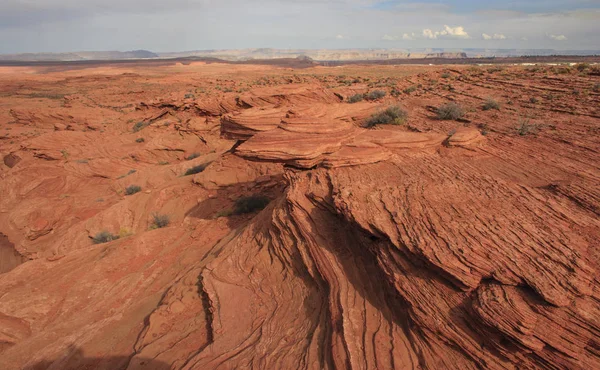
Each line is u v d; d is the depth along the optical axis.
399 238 6.96
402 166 10.67
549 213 7.35
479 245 6.30
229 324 8.43
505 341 5.32
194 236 14.66
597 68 29.08
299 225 9.14
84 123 53.06
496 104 21.88
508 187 8.70
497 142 14.63
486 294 5.61
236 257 10.74
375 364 5.85
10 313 11.61
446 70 42.66
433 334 5.89
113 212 20.64
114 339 9.74
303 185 10.32
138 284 12.26
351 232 8.44
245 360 7.08
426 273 6.42
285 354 6.84
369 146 11.55
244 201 16.73
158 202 20.27
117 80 108.00
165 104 47.59
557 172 11.20
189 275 11.21
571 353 4.84
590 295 5.25
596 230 6.75
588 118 17.33
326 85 51.50
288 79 68.06
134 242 14.85
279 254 9.59
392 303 6.79
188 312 9.69
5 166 40.69
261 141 11.79
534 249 6.13
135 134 40.12
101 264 13.66
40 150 39.28
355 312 6.89
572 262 5.77
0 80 115.62
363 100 32.12
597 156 12.36
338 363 6.06
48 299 12.16
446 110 21.58
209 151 31.78
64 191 29.69
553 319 5.07
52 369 9.06
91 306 11.55
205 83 86.56
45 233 23.23
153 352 8.45
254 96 33.59
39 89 97.38
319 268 8.15
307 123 12.23
